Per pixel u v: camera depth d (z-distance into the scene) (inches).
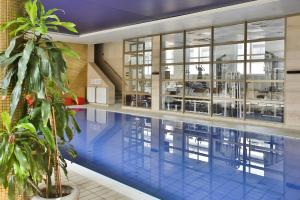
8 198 80.3
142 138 276.4
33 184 85.8
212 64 378.3
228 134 288.2
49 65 76.6
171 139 271.1
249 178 168.2
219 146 244.2
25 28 80.1
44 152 86.1
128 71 498.0
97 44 624.1
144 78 468.8
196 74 399.9
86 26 404.2
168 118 385.4
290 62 304.8
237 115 358.0
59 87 79.7
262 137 273.1
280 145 244.7
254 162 200.2
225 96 369.4
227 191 148.2
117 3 286.5
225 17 318.0
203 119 375.6
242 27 347.3
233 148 237.3
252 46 339.6
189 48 405.1
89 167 187.0
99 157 211.3
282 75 317.1
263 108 335.3
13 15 88.0
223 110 372.2
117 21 370.0
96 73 573.3
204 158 209.9
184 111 416.5
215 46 375.6
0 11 85.7
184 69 411.2
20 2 89.3
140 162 199.2
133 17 345.4
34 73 76.5
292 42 302.5
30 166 77.3
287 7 273.1
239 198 139.6
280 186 155.8
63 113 89.8
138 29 397.1
